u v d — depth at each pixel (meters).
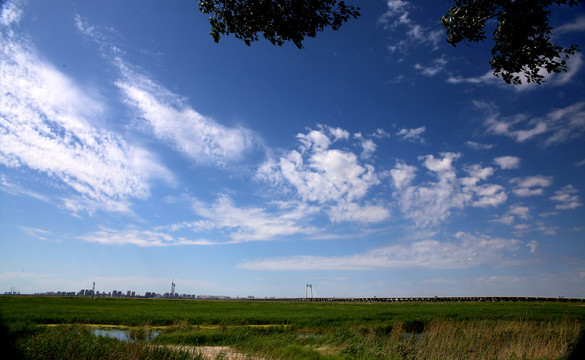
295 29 10.51
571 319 32.44
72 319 29.67
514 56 11.46
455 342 17.02
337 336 19.14
